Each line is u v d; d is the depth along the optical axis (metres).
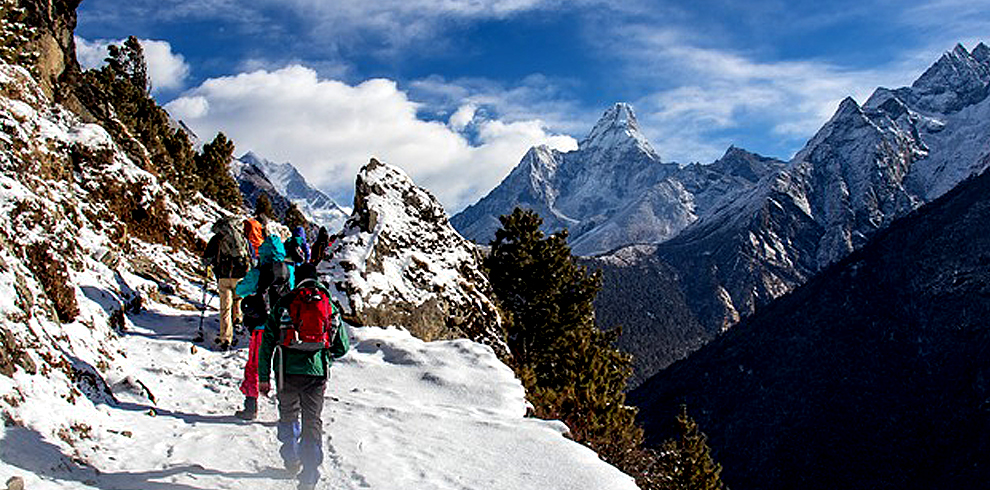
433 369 11.08
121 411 7.09
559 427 8.85
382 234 15.47
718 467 30.28
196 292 14.98
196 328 11.59
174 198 20.61
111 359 8.52
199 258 18.17
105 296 10.68
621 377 27.00
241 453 6.56
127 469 5.74
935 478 172.38
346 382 10.16
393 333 13.02
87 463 5.53
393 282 14.73
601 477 7.05
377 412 8.45
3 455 4.93
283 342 6.04
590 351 24.55
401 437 7.59
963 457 172.62
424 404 9.38
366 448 7.04
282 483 6.00
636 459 15.02
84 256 11.34
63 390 6.29
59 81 21.67
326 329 6.14
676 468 19.23
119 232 14.53
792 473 182.62
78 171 15.02
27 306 6.75
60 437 5.69
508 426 8.49
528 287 26.19
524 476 6.89
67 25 22.77
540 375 23.02
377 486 6.10
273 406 8.23
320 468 6.41
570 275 27.17
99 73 36.75
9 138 12.01
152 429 6.84
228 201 45.16
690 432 30.97
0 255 6.80
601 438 15.01
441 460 7.03
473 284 17.33
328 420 7.84
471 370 11.19
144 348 10.02
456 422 8.50
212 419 7.53
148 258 15.18
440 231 17.48
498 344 16.64
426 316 14.85
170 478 5.68
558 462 7.36
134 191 16.34
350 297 13.58
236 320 11.46
